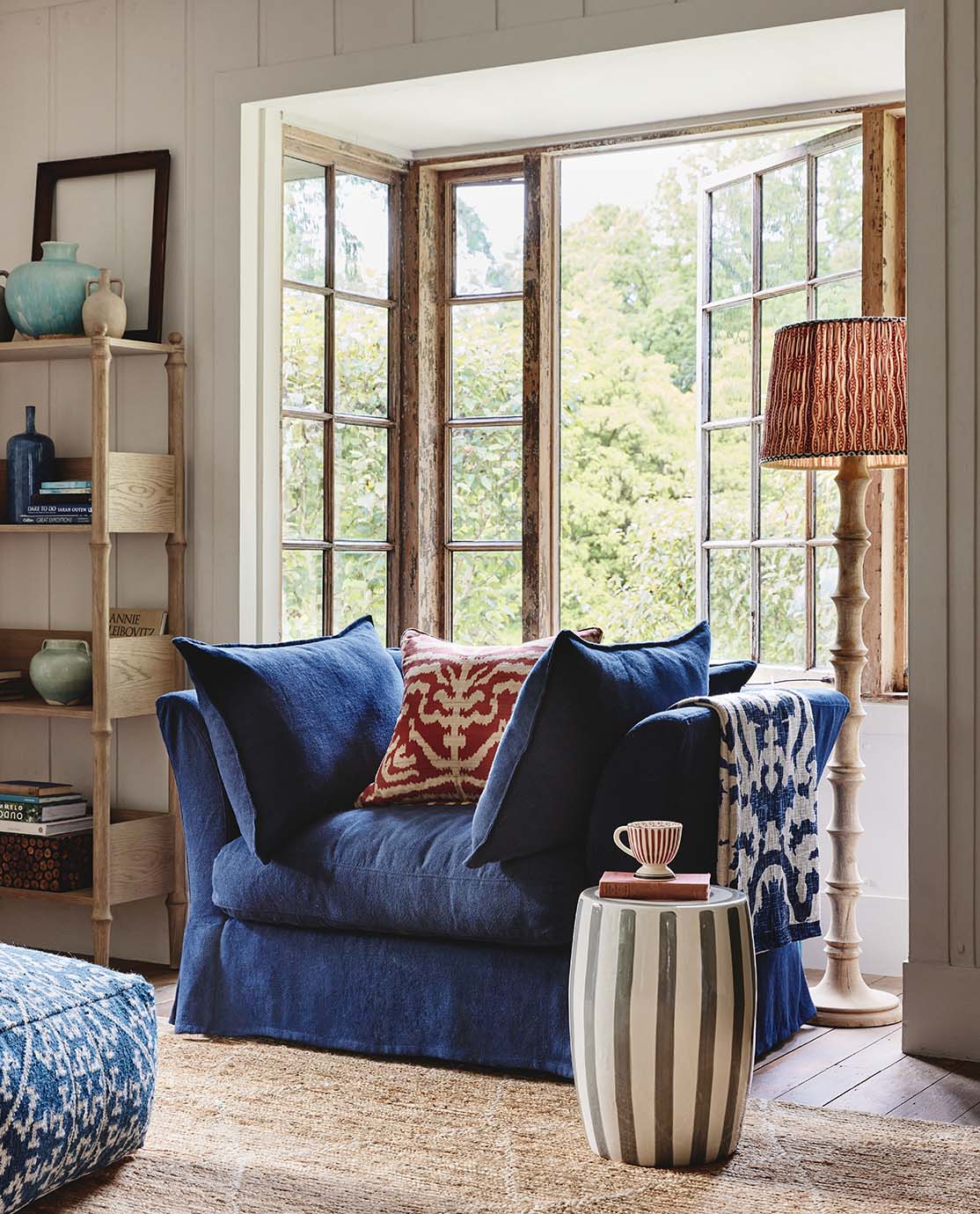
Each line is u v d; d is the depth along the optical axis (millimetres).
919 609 3426
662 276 9828
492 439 4715
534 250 4602
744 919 2652
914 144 3414
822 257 4207
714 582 4535
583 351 9898
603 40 3783
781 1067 3256
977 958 3375
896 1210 2408
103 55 4418
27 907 4547
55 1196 2490
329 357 4555
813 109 4199
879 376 3492
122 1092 2555
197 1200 2467
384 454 4750
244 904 3385
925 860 3420
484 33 3918
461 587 4770
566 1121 2842
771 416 3639
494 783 3098
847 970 3693
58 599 4488
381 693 3717
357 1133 2783
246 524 4262
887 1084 3146
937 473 3408
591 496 9852
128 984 2674
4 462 4527
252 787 3355
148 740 4328
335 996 3301
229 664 3373
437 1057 3172
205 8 4273
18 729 4551
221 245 4246
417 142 4648
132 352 4238
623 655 3268
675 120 4391
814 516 4203
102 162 4379
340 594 4602
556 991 3072
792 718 3369
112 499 4039
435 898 3152
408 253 4738
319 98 4168
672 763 2977
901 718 4035
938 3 3391
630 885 2662
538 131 4527
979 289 3369
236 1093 3018
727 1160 2643
